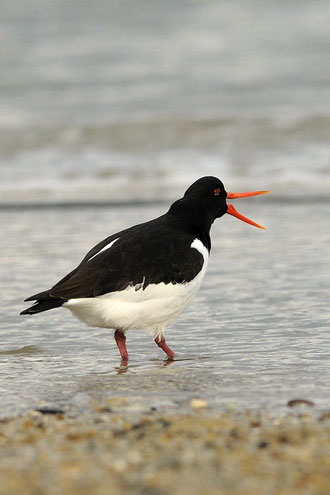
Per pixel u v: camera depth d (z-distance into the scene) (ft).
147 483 18.60
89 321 33.30
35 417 25.16
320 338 35.58
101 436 22.53
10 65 128.57
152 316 33.42
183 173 80.53
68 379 30.83
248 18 150.20
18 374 31.71
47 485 18.49
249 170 80.64
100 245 34.35
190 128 92.63
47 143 91.56
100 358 34.17
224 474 19.12
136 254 32.96
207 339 36.24
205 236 36.11
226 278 46.09
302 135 89.86
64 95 113.91
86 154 88.63
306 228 58.70
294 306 40.60
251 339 35.88
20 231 59.41
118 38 142.51
